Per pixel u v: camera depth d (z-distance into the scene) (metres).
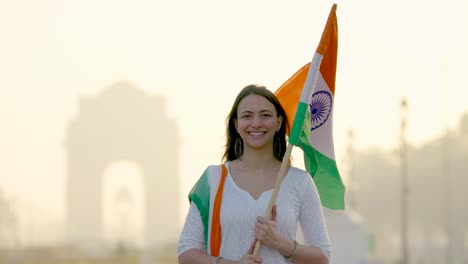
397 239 96.38
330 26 5.84
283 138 5.77
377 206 89.69
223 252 5.41
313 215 5.53
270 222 5.30
